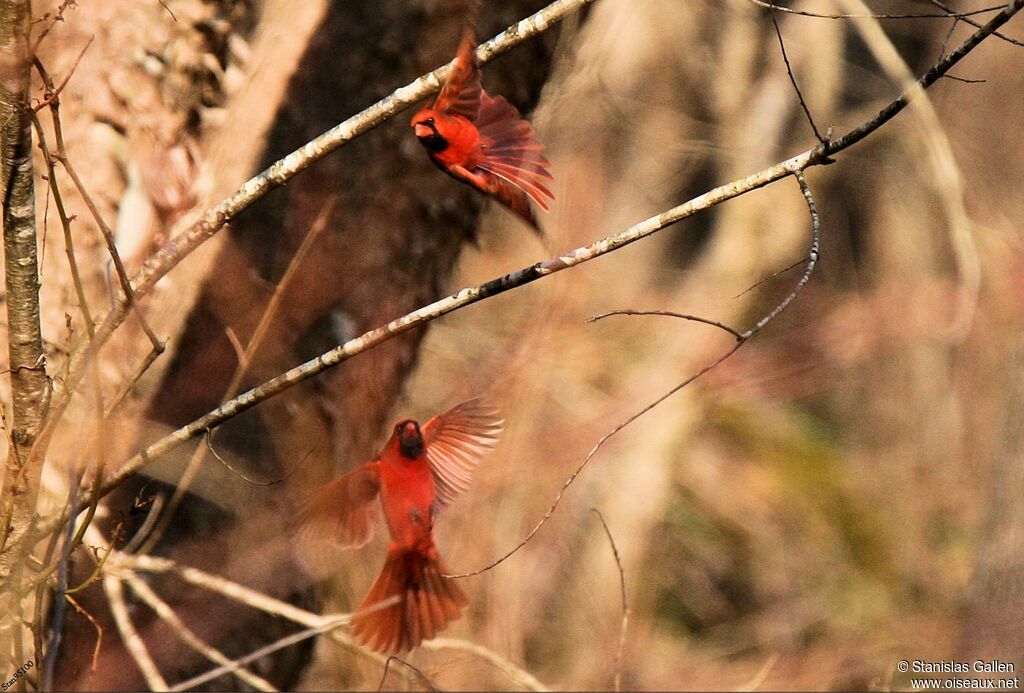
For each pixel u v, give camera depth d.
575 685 15.89
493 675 12.53
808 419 21.03
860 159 21.05
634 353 19.11
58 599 5.38
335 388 9.40
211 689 9.27
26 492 6.10
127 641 8.25
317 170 9.38
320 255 9.33
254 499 9.16
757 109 21.08
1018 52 17.77
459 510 13.46
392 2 9.46
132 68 9.31
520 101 9.85
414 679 9.39
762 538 19.62
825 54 20.61
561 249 14.95
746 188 5.74
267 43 9.60
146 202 9.19
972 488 17.55
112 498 8.83
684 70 20.70
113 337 8.89
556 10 6.06
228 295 9.11
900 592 18.14
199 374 9.02
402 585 6.00
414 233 9.62
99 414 5.86
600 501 18.53
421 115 5.07
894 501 19.56
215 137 9.45
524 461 14.29
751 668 16.78
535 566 15.38
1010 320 15.64
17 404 6.09
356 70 9.45
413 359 10.10
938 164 14.07
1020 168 17.11
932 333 17.53
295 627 9.70
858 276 21.45
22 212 5.84
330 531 5.83
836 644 15.98
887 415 20.31
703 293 20.42
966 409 17.34
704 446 20.09
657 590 18.64
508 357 14.40
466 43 5.20
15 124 5.65
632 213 19.12
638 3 18.56
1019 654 11.88
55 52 9.22
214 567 9.14
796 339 19.05
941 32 20.34
